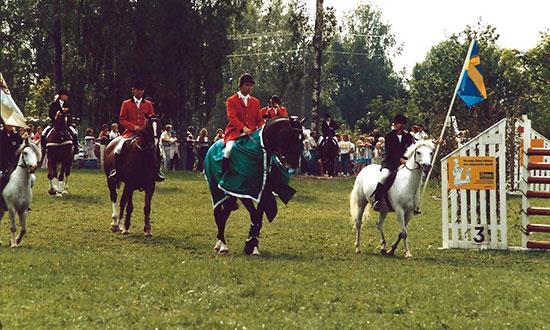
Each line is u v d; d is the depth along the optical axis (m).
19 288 10.95
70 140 24.34
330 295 10.76
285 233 18.08
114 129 33.34
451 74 50.41
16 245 15.33
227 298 10.53
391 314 9.77
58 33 47.25
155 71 40.19
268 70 74.62
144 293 10.77
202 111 43.53
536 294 10.96
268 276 12.09
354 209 15.72
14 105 12.67
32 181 16.02
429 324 9.16
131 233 17.62
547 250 16.09
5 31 49.62
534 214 16.16
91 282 11.45
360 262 13.87
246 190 14.67
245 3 43.94
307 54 54.50
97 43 40.25
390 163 15.17
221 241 15.17
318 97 37.91
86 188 26.00
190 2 40.91
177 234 17.62
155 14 40.09
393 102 75.94
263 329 8.88
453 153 16.53
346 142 38.06
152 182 17.39
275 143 14.57
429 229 19.28
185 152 37.75
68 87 41.91
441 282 11.80
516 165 25.09
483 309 10.06
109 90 40.56
